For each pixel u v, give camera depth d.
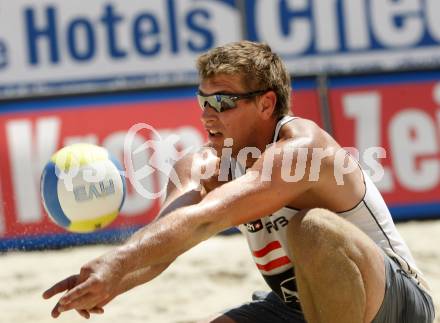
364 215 10.07
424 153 24.27
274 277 10.54
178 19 24.64
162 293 17.88
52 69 24.22
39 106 23.78
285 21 24.77
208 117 10.26
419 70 24.67
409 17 24.92
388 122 24.38
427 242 21.42
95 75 24.34
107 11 24.50
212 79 10.14
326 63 24.73
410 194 24.05
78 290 8.52
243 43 10.34
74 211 10.36
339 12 24.83
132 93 23.97
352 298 9.05
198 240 9.30
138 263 8.91
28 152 23.47
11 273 20.28
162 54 24.52
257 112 10.20
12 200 23.14
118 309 16.78
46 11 24.38
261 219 10.19
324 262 9.00
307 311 9.45
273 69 10.22
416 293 10.10
